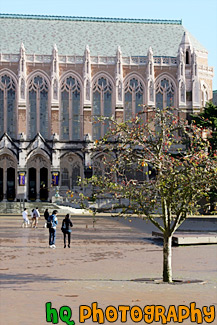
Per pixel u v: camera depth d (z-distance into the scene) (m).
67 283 23.70
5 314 17.34
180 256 35.47
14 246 40.38
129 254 35.84
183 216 25.83
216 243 43.19
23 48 104.44
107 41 115.75
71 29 117.12
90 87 104.94
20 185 100.31
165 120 27.34
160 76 108.56
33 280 24.66
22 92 103.44
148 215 25.41
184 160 25.61
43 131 104.56
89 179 26.17
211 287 22.97
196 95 108.25
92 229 58.12
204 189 25.69
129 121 26.98
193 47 111.38
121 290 21.88
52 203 94.56
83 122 104.19
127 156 26.22
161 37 118.62
